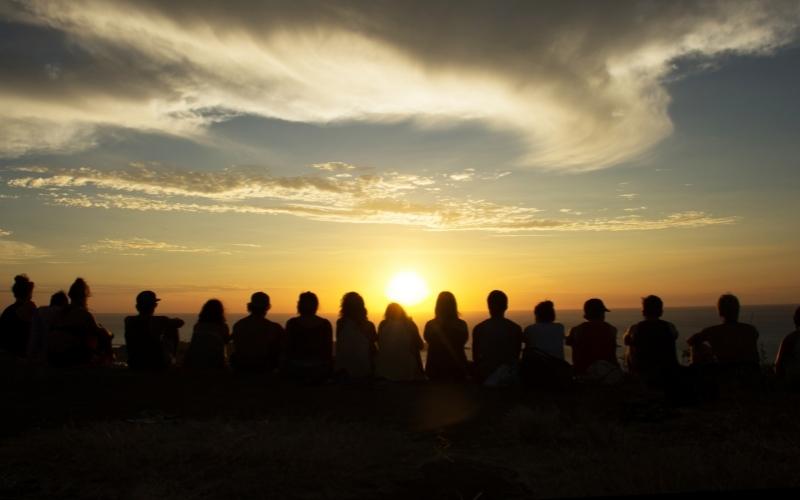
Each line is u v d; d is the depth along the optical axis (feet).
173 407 30.17
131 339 38.19
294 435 24.81
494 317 37.60
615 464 21.58
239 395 32.63
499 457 23.22
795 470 21.01
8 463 21.85
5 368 36.09
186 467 21.48
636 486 19.81
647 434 26.02
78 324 38.55
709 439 25.05
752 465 21.16
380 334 38.75
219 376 36.83
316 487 20.04
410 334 38.60
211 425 26.21
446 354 37.99
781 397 31.65
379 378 37.11
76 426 26.63
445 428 27.07
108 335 42.16
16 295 40.78
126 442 23.48
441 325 38.32
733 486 19.74
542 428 25.59
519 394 33.32
